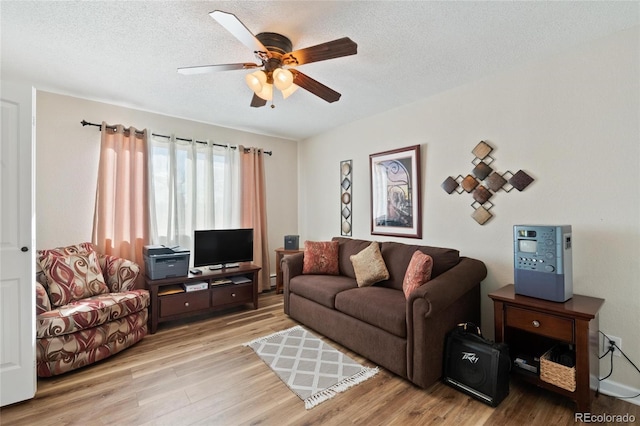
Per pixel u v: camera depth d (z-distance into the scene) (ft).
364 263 9.56
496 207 8.21
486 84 8.36
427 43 6.66
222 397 6.28
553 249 6.14
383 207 11.25
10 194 6.10
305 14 5.68
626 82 6.15
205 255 11.50
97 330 7.61
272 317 11.02
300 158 15.80
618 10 5.54
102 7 5.50
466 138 8.82
